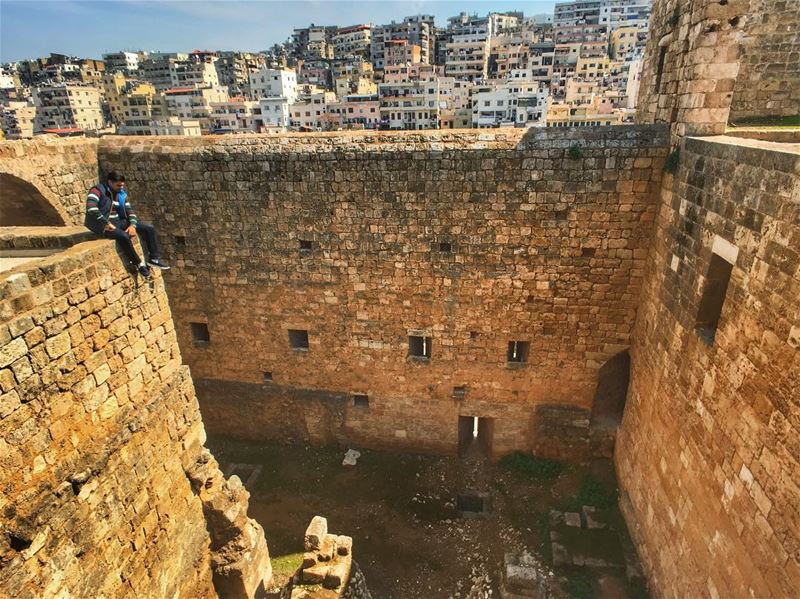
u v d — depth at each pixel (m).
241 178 14.09
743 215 7.99
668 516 10.62
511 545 13.49
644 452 12.30
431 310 14.76
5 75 141.12
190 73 121.69
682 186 10.63
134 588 7.68
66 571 6.32
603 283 13.47
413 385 16.00
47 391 6.06
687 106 10.69
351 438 17.31
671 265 11.08
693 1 10.34
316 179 13.70
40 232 7.56
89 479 6.68
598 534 13.26
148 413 7.88
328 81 117.62
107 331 7.03
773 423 7.04
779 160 7.02
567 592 11.88
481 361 15.19
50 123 99.25
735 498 7.98
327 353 16.12
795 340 6.57
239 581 10.27
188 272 15.72
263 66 125.25
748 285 7.77
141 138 14.55
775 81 13.88
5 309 5.46
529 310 14.21
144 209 15.01
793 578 6.51
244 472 16.55
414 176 13.20
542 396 15.35
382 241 14.12
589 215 12.80
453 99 80.88
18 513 5.70
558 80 94.38
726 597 8.16
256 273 15.33
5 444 5.54
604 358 14.36
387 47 115.25
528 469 15.79
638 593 11.70
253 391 17.17
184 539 9.02
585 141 12.22
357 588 9.85
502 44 120.62
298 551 13.56
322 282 15.04
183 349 17.06
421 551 13.59
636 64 78.62
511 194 12.96
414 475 16.25
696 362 9.57
